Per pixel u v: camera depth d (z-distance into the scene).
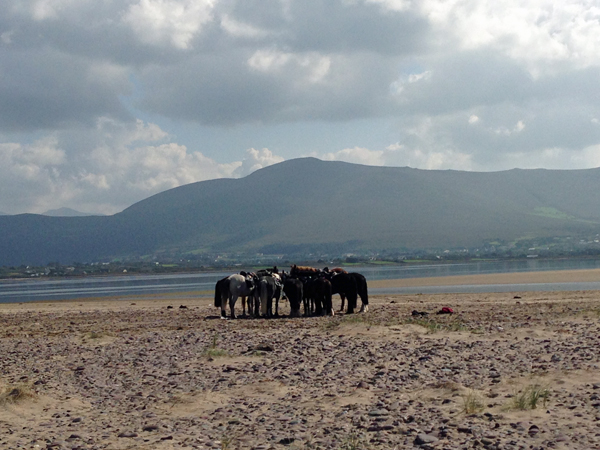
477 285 72.50
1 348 23.66
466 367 15.49
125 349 21.64
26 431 11.52
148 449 10.12
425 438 9.77
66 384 15.93
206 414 12.50
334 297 50.31
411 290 66.25
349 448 9.62
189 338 23.86
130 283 143.62
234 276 33.81
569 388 12.63
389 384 14.12
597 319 24.02
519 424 10.36
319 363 17.22
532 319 25.91
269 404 13.02
